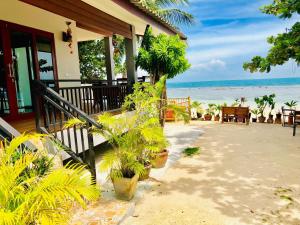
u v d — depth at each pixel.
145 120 5.36
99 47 15.29
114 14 7.13
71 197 2.09
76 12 5.69
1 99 6.34
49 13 7.70
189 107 13.69
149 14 7.41
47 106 4.44
